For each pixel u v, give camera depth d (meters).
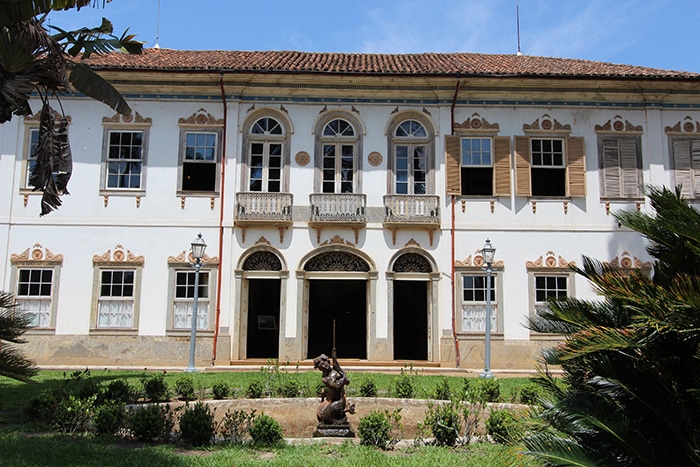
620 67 19.92
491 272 17.73
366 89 18.47
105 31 10.30
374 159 18.36
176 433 8.41
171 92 18.38
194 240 17.91
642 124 18.59
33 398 9.48
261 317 20.28
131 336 17.56
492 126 18.47
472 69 18.67
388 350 17.66
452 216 18.16
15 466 6.49
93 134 18.23
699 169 18.50
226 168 18.16
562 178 19.12
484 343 17.75
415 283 21.12
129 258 17.83
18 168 18.05
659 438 5.41
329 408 9.23
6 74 8.87
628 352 5.48
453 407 9.38
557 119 18.56
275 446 7.97
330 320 22.27
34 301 17.62
